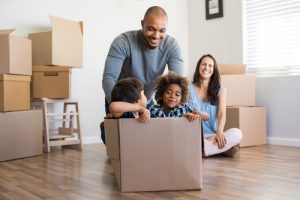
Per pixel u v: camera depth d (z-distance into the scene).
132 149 1.71
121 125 1.70
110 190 1.78
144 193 1.71
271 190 1.74
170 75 1.95
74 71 3.67
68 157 2.85
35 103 3.39
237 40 3.93
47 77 3.23
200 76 2.89
